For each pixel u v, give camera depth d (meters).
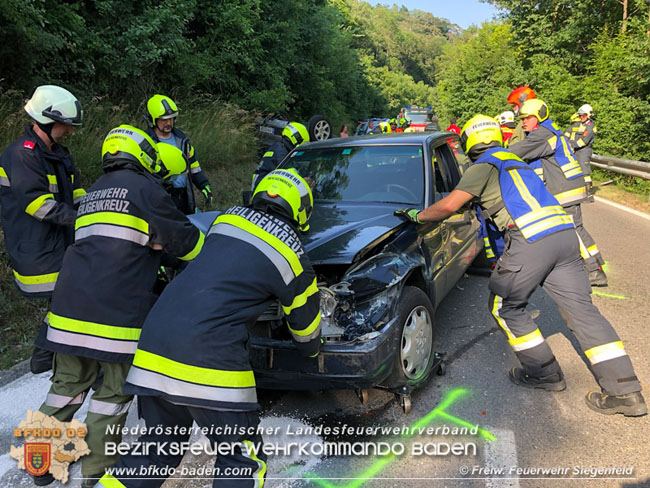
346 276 2.96
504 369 3.69
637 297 5.03
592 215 9.30
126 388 2.07
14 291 4.58
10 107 6.48
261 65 15.19
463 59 30.69
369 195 4.09
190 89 11.48
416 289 3.25
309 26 18.69
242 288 2.12
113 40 9.19
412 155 4.33
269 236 2.20
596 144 14.11
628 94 14.65
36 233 2.87
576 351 3.92
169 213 2.45
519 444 2.83
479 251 5.36
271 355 2.84
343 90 27.16
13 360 3.82
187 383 1.98
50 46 7.12
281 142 5.45
